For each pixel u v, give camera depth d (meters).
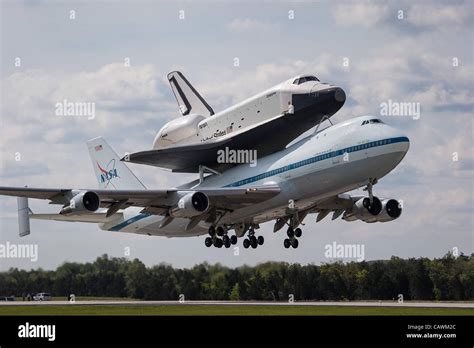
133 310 138.12
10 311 137.75
